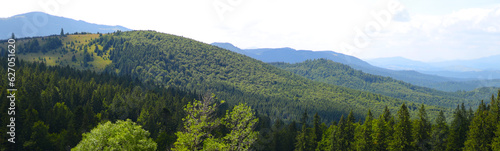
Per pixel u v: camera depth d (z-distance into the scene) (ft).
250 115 131.85
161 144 268.21
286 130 364.58
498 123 214.48
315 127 319.06
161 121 371.35
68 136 258.16
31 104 312.09
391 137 245.45
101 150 132.67
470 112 320.91
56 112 320.09
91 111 334.03
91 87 494.59
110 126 140.56
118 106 412.16
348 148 271.49
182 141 115.96
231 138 127.24
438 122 285.84
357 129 290.15
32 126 249.14
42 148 242.37
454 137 240.94
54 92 409.90
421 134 246.68
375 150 247.91
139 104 447.01
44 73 526.98
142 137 143.95
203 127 122.11
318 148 303.48
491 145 202.39
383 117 282.36
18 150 233.35
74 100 420.36
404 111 237.04
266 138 341.62
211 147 114.42
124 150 129.08
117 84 585.63
